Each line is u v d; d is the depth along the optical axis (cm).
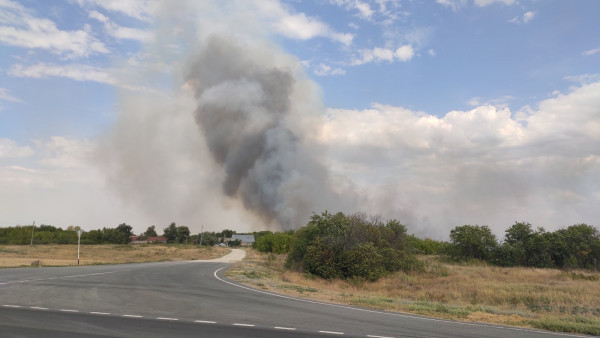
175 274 2448
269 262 4631
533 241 4953
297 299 1507
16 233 9394
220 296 1473
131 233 12469
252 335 841
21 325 862
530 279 3098
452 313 1309
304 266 3266
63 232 10256
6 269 2514
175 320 966
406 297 2164
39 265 3120
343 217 3603
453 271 3600
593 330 1063
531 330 1066
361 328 970
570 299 1978
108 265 3456
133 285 1712
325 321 1044
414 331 964
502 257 5006
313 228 3500
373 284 2728
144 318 977
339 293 1894
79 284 1673
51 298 1259
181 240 13150
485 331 1012
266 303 1343
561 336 998
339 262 3005
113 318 962
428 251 6712
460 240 5256
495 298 2028
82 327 856
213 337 807
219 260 5247
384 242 3481
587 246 4769
